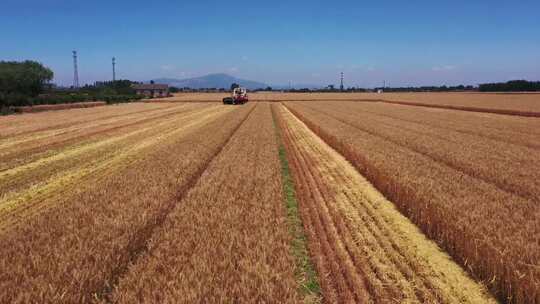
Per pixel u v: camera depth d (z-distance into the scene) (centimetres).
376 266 763
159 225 885
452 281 721
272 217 912
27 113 5075
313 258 781
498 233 798
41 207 1108
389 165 1473
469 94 12562
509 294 649
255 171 1472
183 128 3197
